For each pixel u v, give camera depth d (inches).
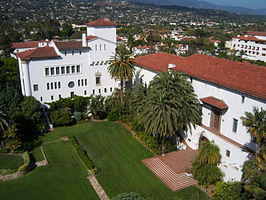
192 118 1518.2
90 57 2260.1
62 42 2217.0
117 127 1995.6
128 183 1334.9
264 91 1216.2
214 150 1257.4
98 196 1243.2
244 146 1325.0
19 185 1331.2
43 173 1434.5
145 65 2167.8
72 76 2237.9
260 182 1027.3
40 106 2146.9
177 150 1630.2
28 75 2037.4
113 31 2409.0
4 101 1962.4
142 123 1681.8
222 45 7135.8
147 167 1475.1
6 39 4074.8
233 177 1246.3
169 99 1483.8
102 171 1445.6
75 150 1675.7
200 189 1259.2
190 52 5816.9
